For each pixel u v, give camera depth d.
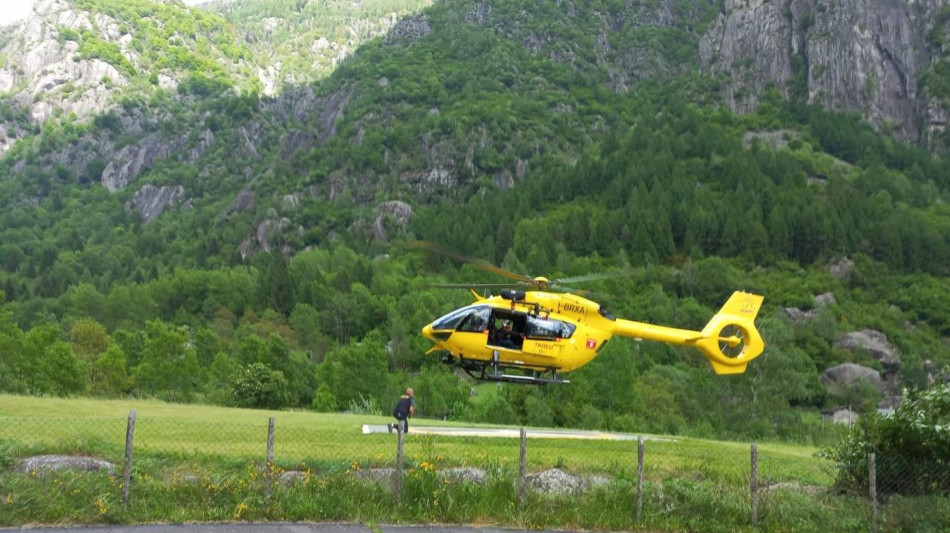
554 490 25.67
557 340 29.14
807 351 164.00
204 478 23.78
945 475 26.09
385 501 24.11
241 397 87.44
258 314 184.12
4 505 21.58
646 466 29.53
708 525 24.47
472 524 23.78
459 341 28.86
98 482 23.12
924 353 176.50
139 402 56.22
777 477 29.88
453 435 35.38
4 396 52.12
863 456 27.33
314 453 27.94
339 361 109.06
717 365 31.80
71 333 118.75
